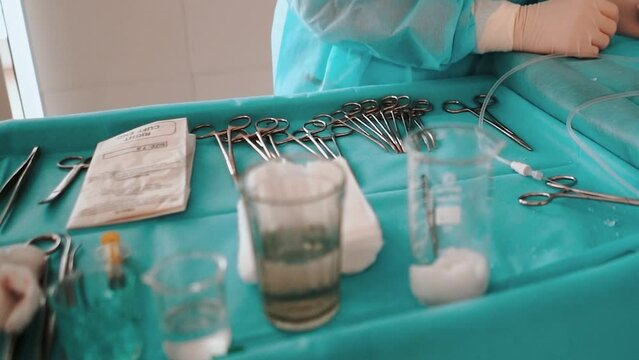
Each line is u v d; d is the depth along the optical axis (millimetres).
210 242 678
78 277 535
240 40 2135
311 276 510
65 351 514
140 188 770
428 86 1083
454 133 704
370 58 1191
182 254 541
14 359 519
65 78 2018
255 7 2092
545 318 521
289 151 892
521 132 952
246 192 500
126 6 1963
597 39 1091
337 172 547
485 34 1104
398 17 1063
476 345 508
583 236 654
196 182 811
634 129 793
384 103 1026
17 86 1904
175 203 735
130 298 547
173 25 2041
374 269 616
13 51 1893
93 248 671
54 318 544
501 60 1130
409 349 493
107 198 752
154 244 679
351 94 1046
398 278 603
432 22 1055
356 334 492
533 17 1089
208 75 2166
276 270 508
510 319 512
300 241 514
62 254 659
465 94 1082
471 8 1104
